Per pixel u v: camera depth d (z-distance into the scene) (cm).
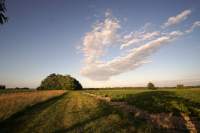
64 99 3781
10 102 2670
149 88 12538
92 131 1077
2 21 629
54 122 1357
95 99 3812
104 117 1523
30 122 1362
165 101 2712
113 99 3522
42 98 3675
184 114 1717
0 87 10312
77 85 14700
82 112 1848
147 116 1591
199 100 2784
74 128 1158
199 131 1108
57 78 14638
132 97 3622
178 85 13550
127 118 1456
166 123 1293
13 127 1204
